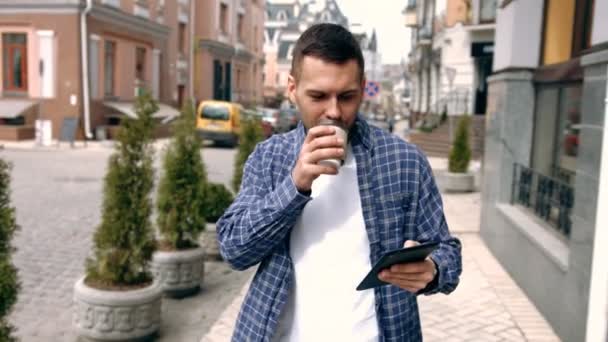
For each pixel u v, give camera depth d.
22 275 6.20
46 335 4.63
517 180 6.56
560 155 5.45
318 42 1.55
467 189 12.67
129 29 25.84
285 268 1.71
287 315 1.75
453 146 13.12
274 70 80.00
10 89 23.09
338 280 1.71
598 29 3.88
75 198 10.79
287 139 1.81
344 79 1.55
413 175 1.74
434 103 27.81
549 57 5.97
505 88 6.47
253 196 1.75
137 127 4.28
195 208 5.56
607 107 3.51
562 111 5.42
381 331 1.70
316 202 1.72
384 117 58.12
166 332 4.62
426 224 1.74
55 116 22.61
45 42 22.42
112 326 4.11
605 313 3.44
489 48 22.17
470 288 5.66
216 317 5.00
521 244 5.63
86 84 22.62
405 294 1.74
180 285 5.44
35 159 16.77
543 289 4.90
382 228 1.71
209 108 22.47
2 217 2.76
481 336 4.51
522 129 6.47
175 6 31.09
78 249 7.33
